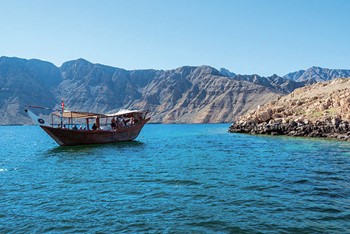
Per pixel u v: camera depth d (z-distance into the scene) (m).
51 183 20.34
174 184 19.23
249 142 49.12
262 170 23.45
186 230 11.77
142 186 18.89
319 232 11.37
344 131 50.38
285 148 38.62
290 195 16.17
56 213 14.00
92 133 48.50
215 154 34.72
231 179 20.33
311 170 23.05
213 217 13.06
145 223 12.55
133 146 46.91
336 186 17.94
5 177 22.80
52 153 39.25
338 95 62.97
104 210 14.28
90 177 22.17
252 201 15.21
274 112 71.19
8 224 12.77
